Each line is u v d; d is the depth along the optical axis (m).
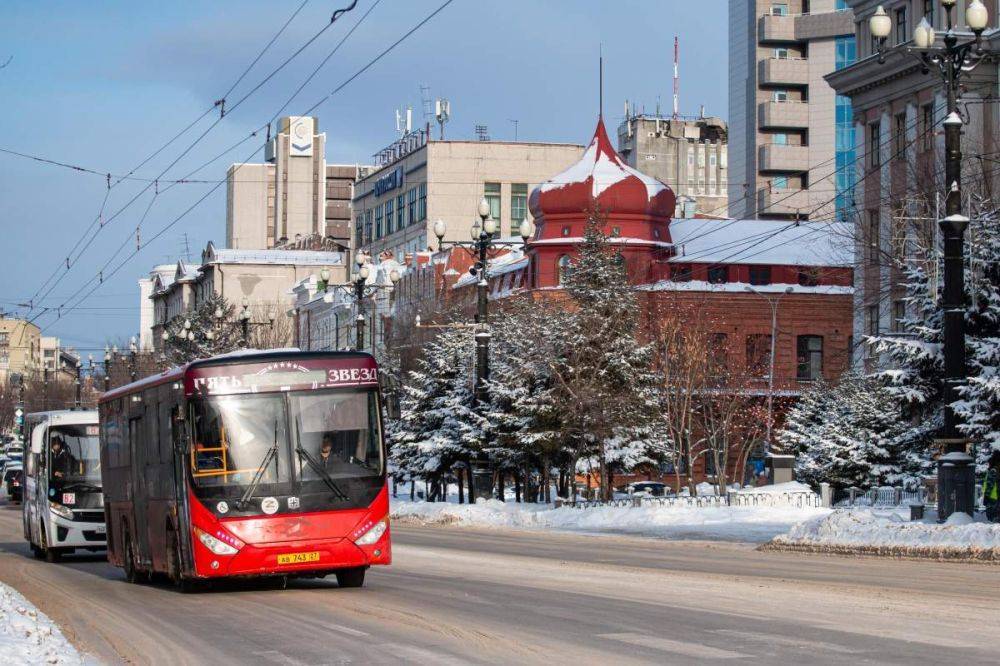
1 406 182.88
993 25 67.38
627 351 59.41
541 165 147.62
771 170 153.12
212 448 23.03
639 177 94.06
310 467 23.19
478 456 67.94
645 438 64.19
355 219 172.12
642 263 91.19
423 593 22.38
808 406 86.56
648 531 44.66
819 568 27.00
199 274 191.38
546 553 33.75
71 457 39.44
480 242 53.75
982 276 38.91
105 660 15.64
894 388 40.69
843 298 96.94
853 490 60.78
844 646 14.48
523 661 13.93
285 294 182.38
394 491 87.75
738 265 96.75
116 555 31.09
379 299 120.31
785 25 153.38
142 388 27.67
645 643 15.06
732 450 94.31
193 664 14.98
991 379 37.06
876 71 75.06
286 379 23.42
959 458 31.44
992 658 13.44
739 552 33.69
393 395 24.66
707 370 75.06
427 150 146.38
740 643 14.89
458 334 72.31
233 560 22.75
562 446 61.38
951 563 28.33
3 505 92.44
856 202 75.75
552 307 64.62
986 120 66.94
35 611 20.45
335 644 16.06
